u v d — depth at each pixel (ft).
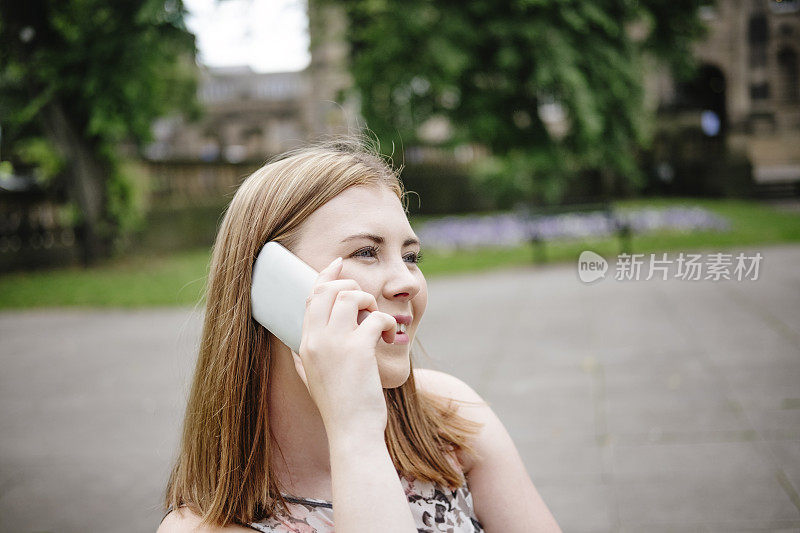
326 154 3.24
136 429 14.06
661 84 81.66
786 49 81.76
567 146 41.06
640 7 36.73
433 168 74.28
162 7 34.14
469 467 3.92
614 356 17.24
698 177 72.33
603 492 10.20
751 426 12.09
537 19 34.83
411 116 40.34
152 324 25.55
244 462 3.18
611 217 35.88
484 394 15.01
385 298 3.00
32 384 18.16
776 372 14.98
